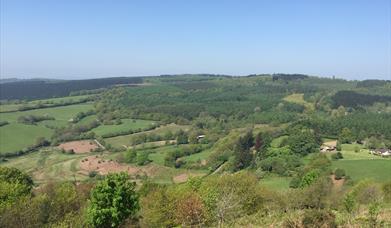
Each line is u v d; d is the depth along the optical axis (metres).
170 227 39.00
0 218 31.41
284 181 89.38
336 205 50.44
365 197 49.06
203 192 44.25
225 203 34.84
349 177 84.12
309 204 49.06
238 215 39.22
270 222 33.00
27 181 63.09
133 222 38.50
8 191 43.47
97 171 119.69
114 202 33.81
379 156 103.19
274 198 48.47
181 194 41.78
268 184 86.25
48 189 51.88
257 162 106.81
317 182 56.94
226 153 118.81
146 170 116.62
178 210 38.56
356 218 27.70
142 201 46.47
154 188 60.88
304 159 102.75
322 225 25.72
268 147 112.12
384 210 31.08
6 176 58.16
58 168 123.38
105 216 33.66
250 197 47.44
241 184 49.62
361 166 90.25
